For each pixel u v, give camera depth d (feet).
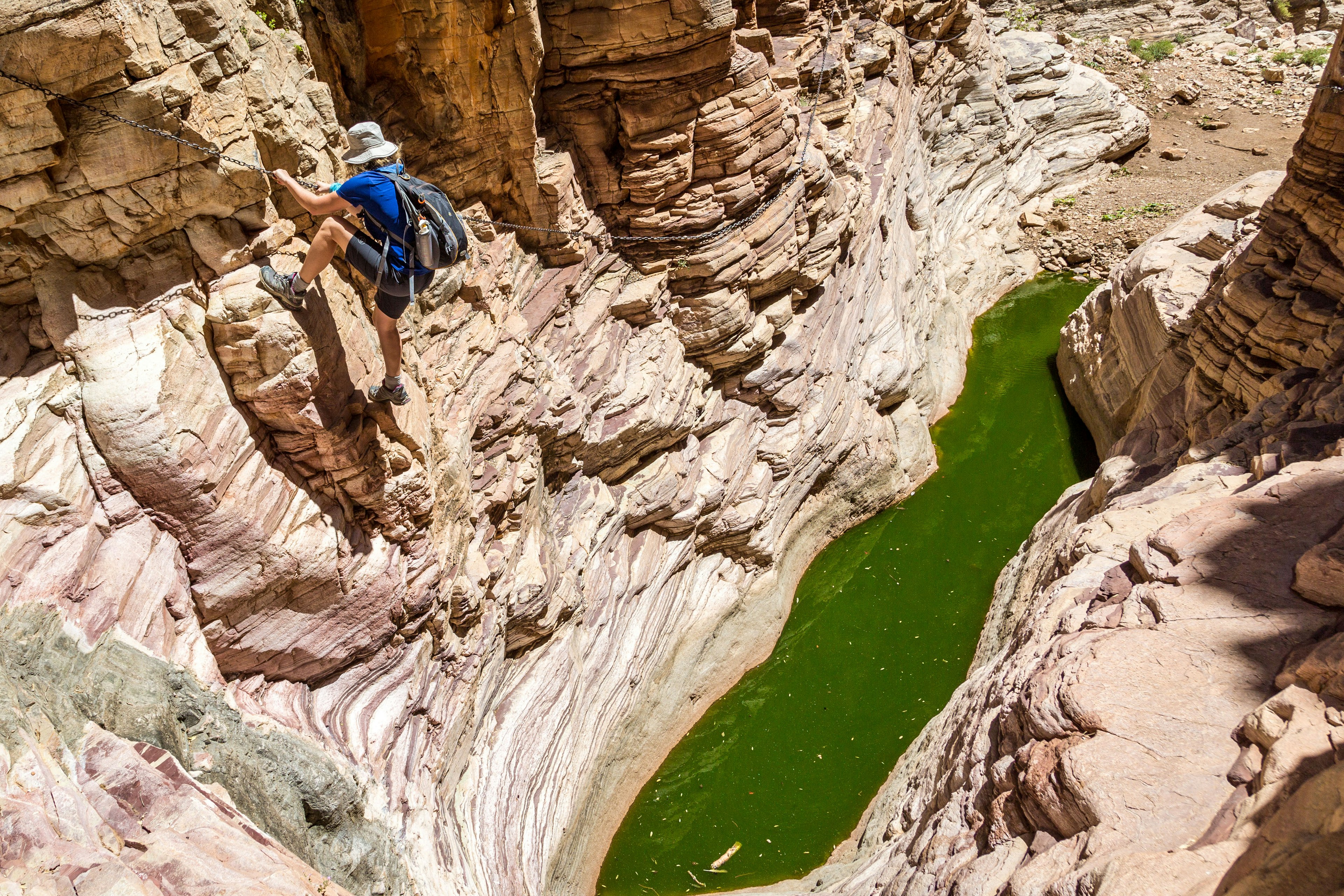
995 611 39.88
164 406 18.48
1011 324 62.95
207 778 17.54
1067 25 90.33
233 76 18.99
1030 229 70.23
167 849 14.48
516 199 30.42
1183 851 14.37
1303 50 84.89
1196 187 70.59
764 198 36.45
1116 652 20.17
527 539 29.96
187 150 18.17
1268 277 37.55
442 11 25.62
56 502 17.57
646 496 35.37
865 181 46.14
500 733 28.73
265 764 19.40
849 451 45.14
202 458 18.99
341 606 22.00
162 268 19.02
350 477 21.67
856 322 46.42
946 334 57.77
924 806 26.37
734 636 39.01
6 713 14.74
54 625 16.85
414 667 24.16
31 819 13.42
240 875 14.51
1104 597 24.80
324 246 18.78
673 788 34.76
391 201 18.13
